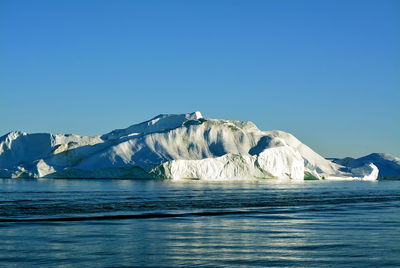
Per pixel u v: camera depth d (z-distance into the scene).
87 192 100.69
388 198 99.38
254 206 71.56
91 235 39.44
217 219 52.75
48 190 107.38
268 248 34.38
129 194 95.12
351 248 34.59
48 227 43.91
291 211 63.72
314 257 31.50
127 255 31.45
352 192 122.69
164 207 67.62
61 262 29.30
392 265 29.50
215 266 28.78
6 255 31.08
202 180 195.88
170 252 32.59
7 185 133.50
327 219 53.50
